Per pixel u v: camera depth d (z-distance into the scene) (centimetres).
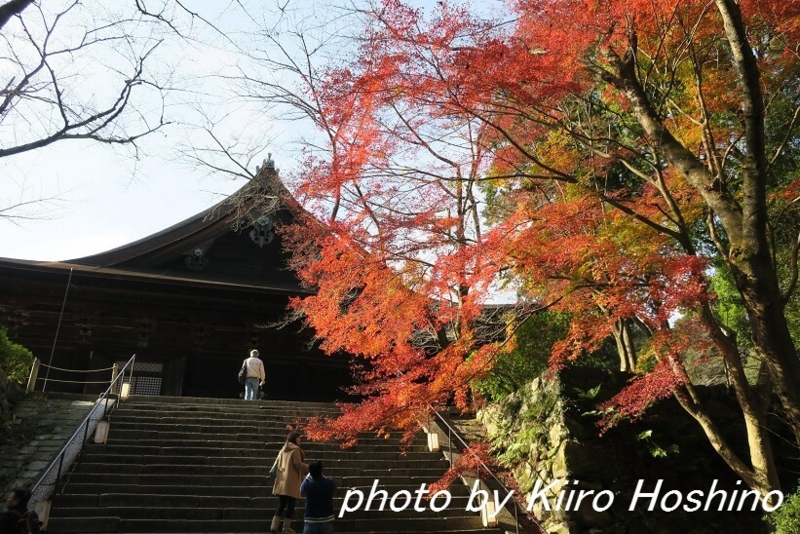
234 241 2489
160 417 1328
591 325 902
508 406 1377
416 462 1223
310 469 820
